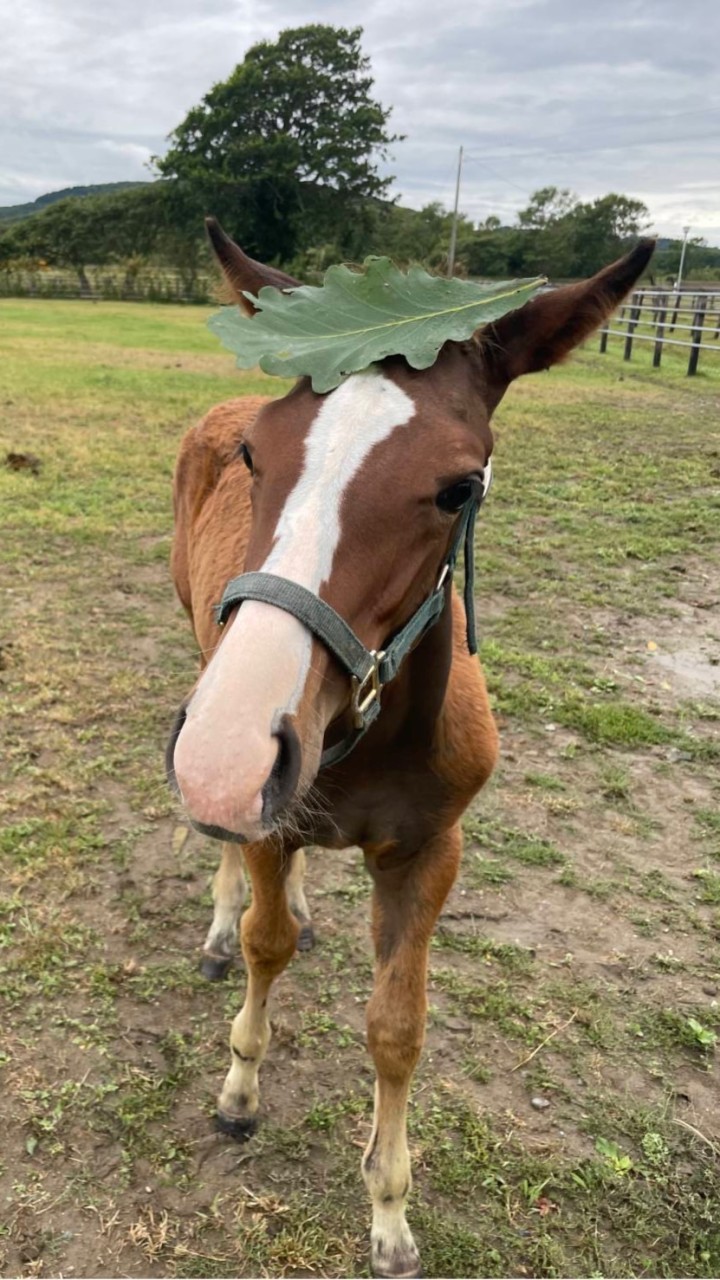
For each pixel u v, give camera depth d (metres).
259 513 1.76
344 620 1.64
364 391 1.77
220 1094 2.64
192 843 3.73
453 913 3.43
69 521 7.52
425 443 1.71
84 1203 2.36
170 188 56.06
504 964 3.20
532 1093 2.72
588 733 4.66
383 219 55.12
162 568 6.65
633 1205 2.42
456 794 2.24
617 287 1.99
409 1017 2.21
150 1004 2.97
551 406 13.66
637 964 3.22
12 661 5.07
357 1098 2.69
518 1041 2.90
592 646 5.61
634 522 8.02
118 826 3.81
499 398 2.07
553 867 3.71
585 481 9.20
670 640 5.75
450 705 2.21
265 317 1.87
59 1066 2.72
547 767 4.38
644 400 14.51
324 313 1.88
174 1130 2.57
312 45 53.38
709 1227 2.39
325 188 53.81
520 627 5.82
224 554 2.79
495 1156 2.53
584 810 4.07
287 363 1.78
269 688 1.51
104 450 9.82
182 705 1.67
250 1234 2.31
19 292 48.09
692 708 4.93
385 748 2.09
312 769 1.59
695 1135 2.61
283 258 53.88
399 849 2.28
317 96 54.16
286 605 1.58
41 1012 2.91
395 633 1.84
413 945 2.25
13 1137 2.51
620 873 3.69
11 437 10.21
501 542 7.34
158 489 8.53
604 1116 2.66
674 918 3.45
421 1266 2.25
